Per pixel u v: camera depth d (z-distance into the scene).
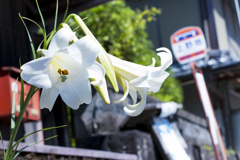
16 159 2.45
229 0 13.33
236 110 12.73
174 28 12.14
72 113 4.82
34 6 4.03
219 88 12.19
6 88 3.09
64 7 3.97
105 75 1.12
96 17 7.06
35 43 4.19
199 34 10.50
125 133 4.42
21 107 1.23
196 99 11.98
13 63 3.78
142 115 4.38
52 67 1.12
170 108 4.46
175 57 10.85
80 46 1.05
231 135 12.48
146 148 4.45
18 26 3.87
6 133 3.37
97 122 4.69
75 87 1.10
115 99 4.73
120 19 7.26
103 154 3.61
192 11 12.02
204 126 6.89
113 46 7.14
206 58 10.87
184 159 4.38
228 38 12.38
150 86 1.25
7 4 3.83
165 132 4.55
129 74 1.24
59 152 2.95
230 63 10.70
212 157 7.01
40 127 4.10
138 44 7.62
